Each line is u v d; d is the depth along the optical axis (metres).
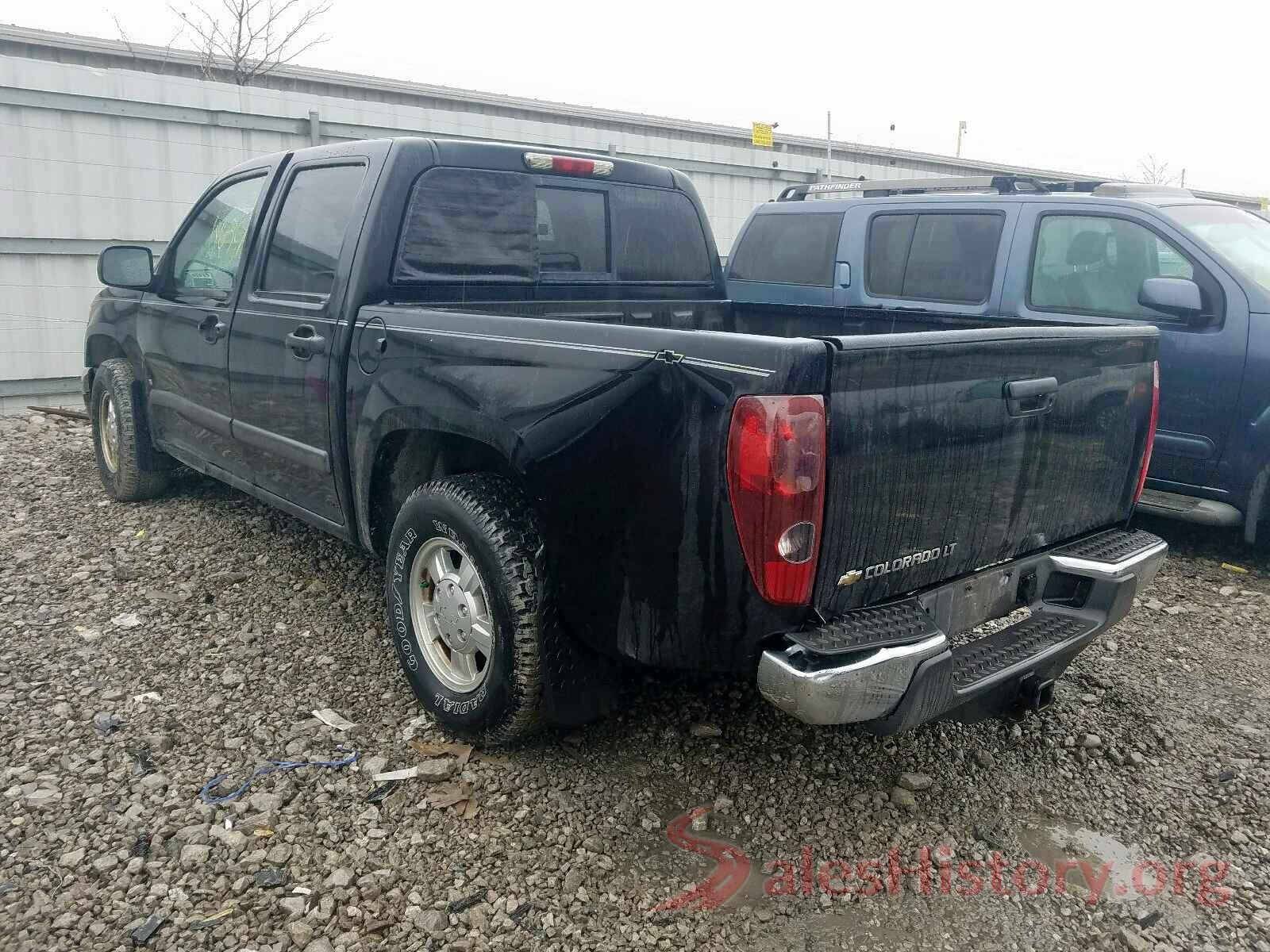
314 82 13.19
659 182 4.46
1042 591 3.07
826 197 7.65
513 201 3.86
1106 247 5.50
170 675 3.51
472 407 2.92
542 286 4.01
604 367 2.57
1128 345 3.12
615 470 2.53
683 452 2.38
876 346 2.32
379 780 2.91
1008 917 2.50
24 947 2.21
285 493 4.05
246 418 4.20
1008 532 2.83
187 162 9.30
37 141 8.55
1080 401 2.96
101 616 3.98
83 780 2.85
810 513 2.25
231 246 4.45
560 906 2.44
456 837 2.68
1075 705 3.61
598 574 2.64
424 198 3.58
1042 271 5.75
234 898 2.41
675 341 2.42
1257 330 4.82
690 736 3.25
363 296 3.46
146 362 5.11
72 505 5.48
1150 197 5.71
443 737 3.16
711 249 4.78
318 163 3.90
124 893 2.40
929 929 2.44
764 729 3.32
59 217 8.77
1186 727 3.49
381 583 4.38
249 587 4.32
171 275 4.97
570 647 2.85
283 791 2.83
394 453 3.47
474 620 3.00
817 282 6.95
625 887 2.53
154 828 2.65
